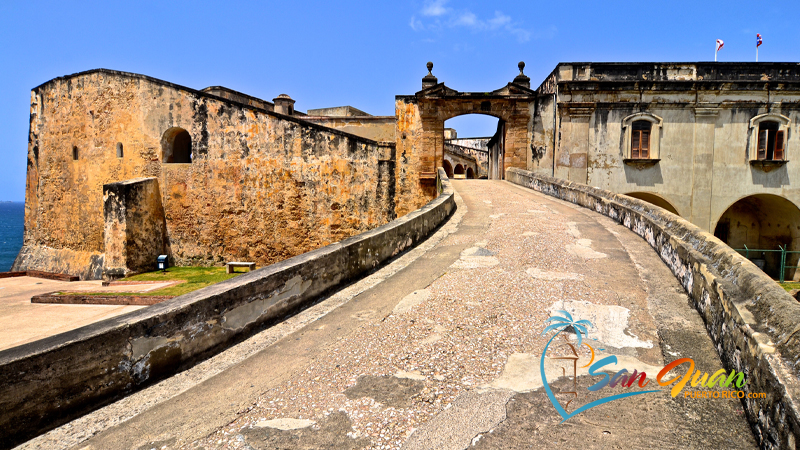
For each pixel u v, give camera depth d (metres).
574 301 5.18
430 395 3.36
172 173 17.45
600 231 9.09
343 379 3.63
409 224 8.45
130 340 3.45
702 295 4.62
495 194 15.31
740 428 2.91
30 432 2.86
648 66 17.77
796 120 17.56
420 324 4.72
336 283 6.05
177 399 3.37
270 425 3.02
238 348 4.30
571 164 18.12
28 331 9.28
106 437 2.90
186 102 17.28
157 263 16.98
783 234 19.30
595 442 2.78
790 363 2.61
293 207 17.09
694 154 17.91
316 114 27.50
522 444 2.77
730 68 17.55
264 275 4.81
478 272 6.58
